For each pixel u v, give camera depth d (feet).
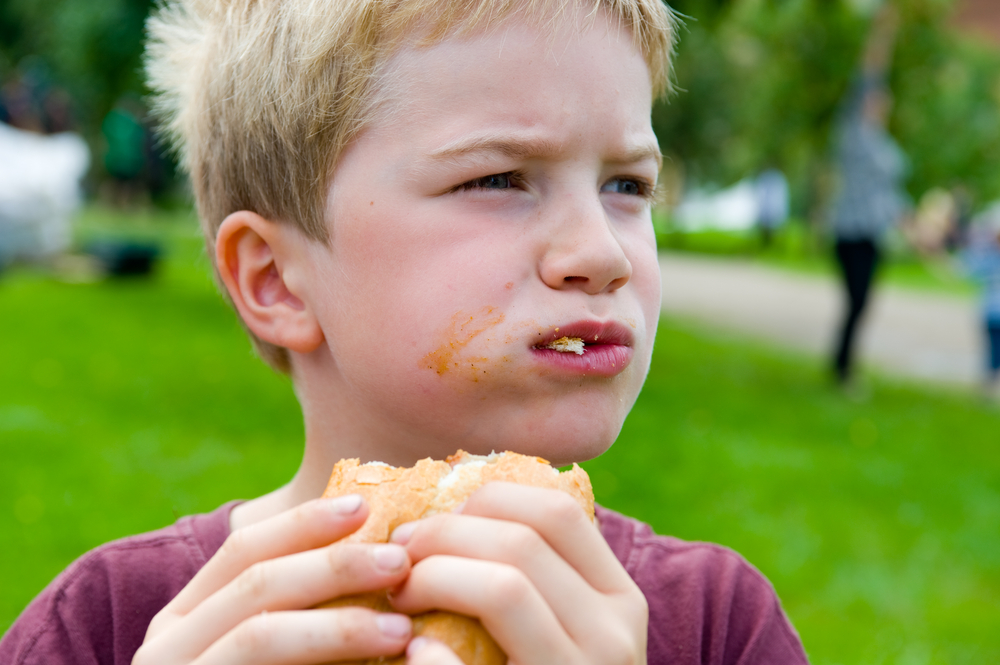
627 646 3.35
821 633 12.07
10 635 5.09
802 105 84.28
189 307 33.94
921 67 79.71
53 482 15.51
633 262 4.45
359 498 3.62
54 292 34.99
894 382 31.01
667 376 28.91
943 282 70.59
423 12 4.17
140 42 44.34
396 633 3.29
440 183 4.14
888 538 15.60
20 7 78.28
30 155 38.96
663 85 5.09
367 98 4.27
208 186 5.34
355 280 4.35
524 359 4.07
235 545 3.71
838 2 77.25
